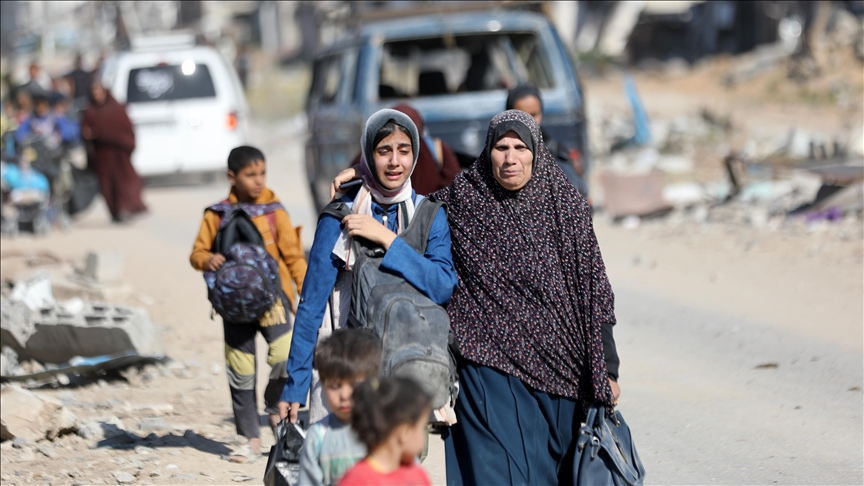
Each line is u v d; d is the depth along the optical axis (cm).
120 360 1825
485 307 987
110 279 2492
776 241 2798
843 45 8981
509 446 980
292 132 7706
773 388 1630
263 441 1474
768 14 11106
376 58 2633
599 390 955
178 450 1416
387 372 902
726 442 1393
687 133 5909
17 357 1927
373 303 924
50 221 3603
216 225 1374
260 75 11775
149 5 14675
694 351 1867
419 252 976
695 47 11694
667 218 3344
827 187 3150
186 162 4597
